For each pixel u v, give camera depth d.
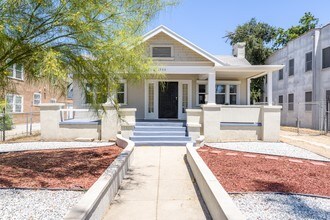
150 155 9.04
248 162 7.45
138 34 5.79
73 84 6.73
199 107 15.41
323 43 18.84
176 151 9.77
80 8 4.96
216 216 3.78
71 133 12.20
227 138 12.34
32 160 7.34
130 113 11.87
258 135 12.41
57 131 12.16
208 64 13.80
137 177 6.37
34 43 5.49
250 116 12.52
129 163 7.26
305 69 20.73
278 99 25.62
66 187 4.98
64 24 5.16
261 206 4.32
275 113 12.16
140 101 15.15
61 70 4.89
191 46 13.71
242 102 16.62
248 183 5.48
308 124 20.47
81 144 10.76
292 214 4.04
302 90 21.19
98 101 6.54
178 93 15.35
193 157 6.55
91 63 5.91
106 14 5.24
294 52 22.48
